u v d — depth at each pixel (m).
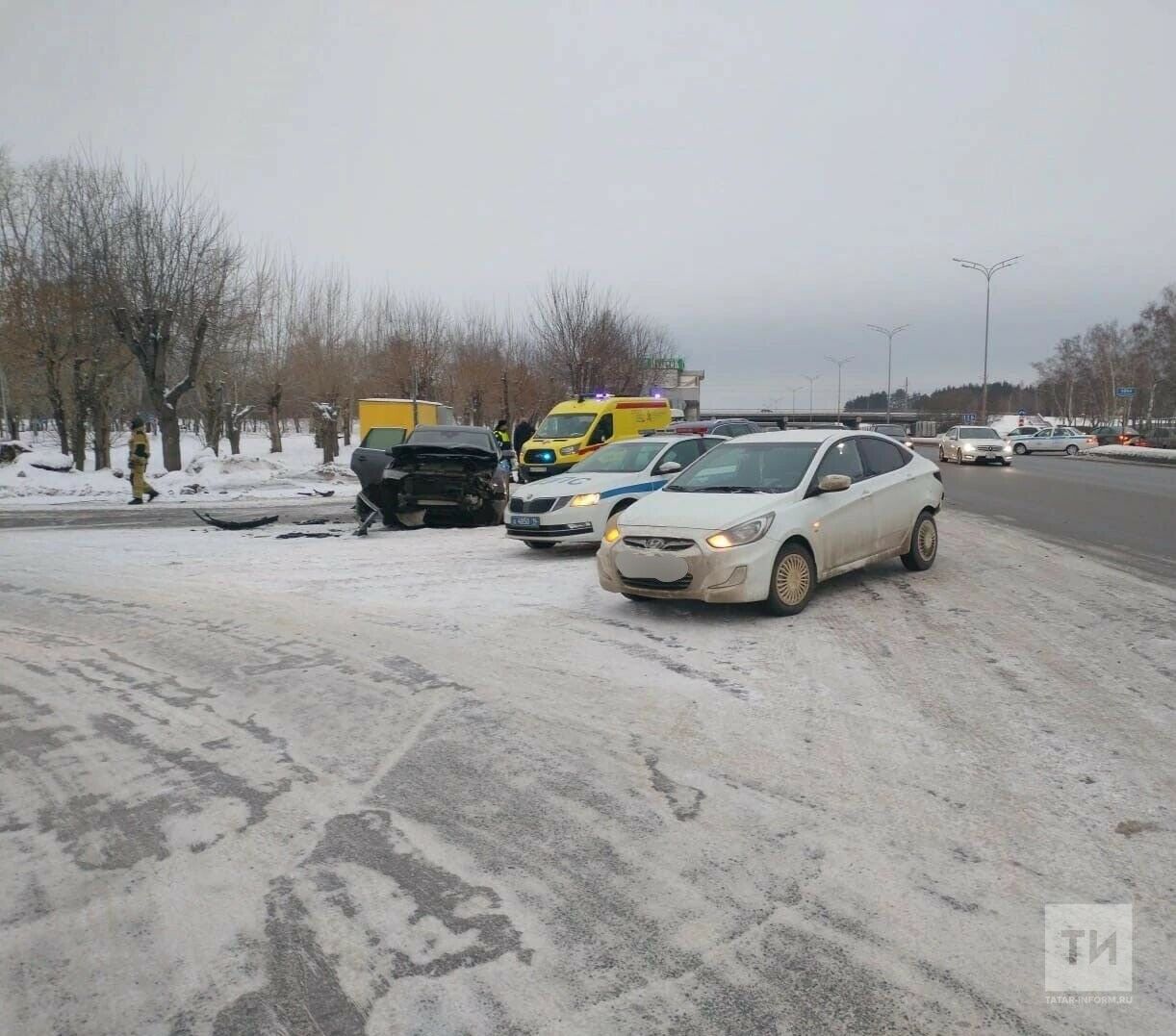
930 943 2.74
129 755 4.41
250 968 2.69
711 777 3.99
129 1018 2.48
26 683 5.64
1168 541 11.23
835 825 3.52
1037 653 5.88
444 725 4.70
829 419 115.44
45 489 20.34
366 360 40.94
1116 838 3.39
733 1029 2.38
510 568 9.74
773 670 5.58
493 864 3.27
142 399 35.00
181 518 15.84
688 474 8.26
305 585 8.77
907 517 8.61
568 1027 2.39
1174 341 64.38
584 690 5.24
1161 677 5.32
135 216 21.91
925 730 4.53
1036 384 103.38
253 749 4.45
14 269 22.92
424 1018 2.45
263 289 34.38
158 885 3.17
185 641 6.60
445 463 13.90
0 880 3.23
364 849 3.39
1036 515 14.63
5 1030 2.43
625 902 2.99
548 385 40.06
